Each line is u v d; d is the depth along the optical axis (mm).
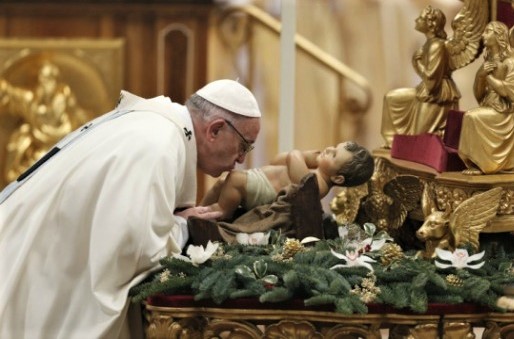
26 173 8969
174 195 8500
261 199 9109
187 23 17125
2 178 17453
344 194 9852
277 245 8422
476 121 8602
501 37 8742
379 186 9562
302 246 8312
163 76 17203
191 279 8023
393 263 8164
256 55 16984
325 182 9055
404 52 16938
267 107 16875
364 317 7828
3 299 8383
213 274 7949
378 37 16938
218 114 8875
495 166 8594
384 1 16938
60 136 17281
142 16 17172
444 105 9680
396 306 7773
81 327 8352
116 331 8273
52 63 17266
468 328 7945
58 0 17188
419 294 7820
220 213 8875
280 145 11008
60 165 8656
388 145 9914
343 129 16922
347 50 17000
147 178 8352
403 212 9305
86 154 8594
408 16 16922
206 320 8000
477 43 9477
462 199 8695
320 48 17016
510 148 8617
